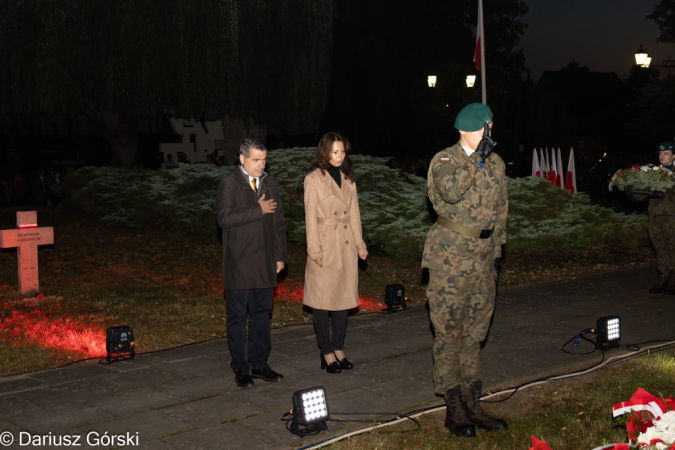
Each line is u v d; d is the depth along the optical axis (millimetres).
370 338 6980
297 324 7707
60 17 15727
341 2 33531
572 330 7203
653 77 38938
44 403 5086
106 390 5383
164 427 4633
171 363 6141
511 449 4297
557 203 12469
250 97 17906
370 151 35375
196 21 16766
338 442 4406
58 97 15945
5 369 6109
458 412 4605
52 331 7520
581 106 60875
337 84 33125
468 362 4754
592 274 10695
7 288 9930
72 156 37312
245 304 5551
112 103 16375
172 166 23109
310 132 19734
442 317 4645
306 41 18812
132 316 8250
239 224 5328
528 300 8680
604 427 4555
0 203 24969
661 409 3277
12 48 15680
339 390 5391
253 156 5406
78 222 15766
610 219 12109
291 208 12828
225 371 5891
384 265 11797
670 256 8859
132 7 16125
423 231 10836
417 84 39094
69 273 10992
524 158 50781
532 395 5258
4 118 16609
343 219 5809
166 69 16484
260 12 17812
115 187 15969
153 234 14320
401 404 5082
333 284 5746
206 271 11320
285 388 5434
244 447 4324
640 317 7719
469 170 4363
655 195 8703
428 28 50312
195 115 17516
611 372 5781
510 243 10711
